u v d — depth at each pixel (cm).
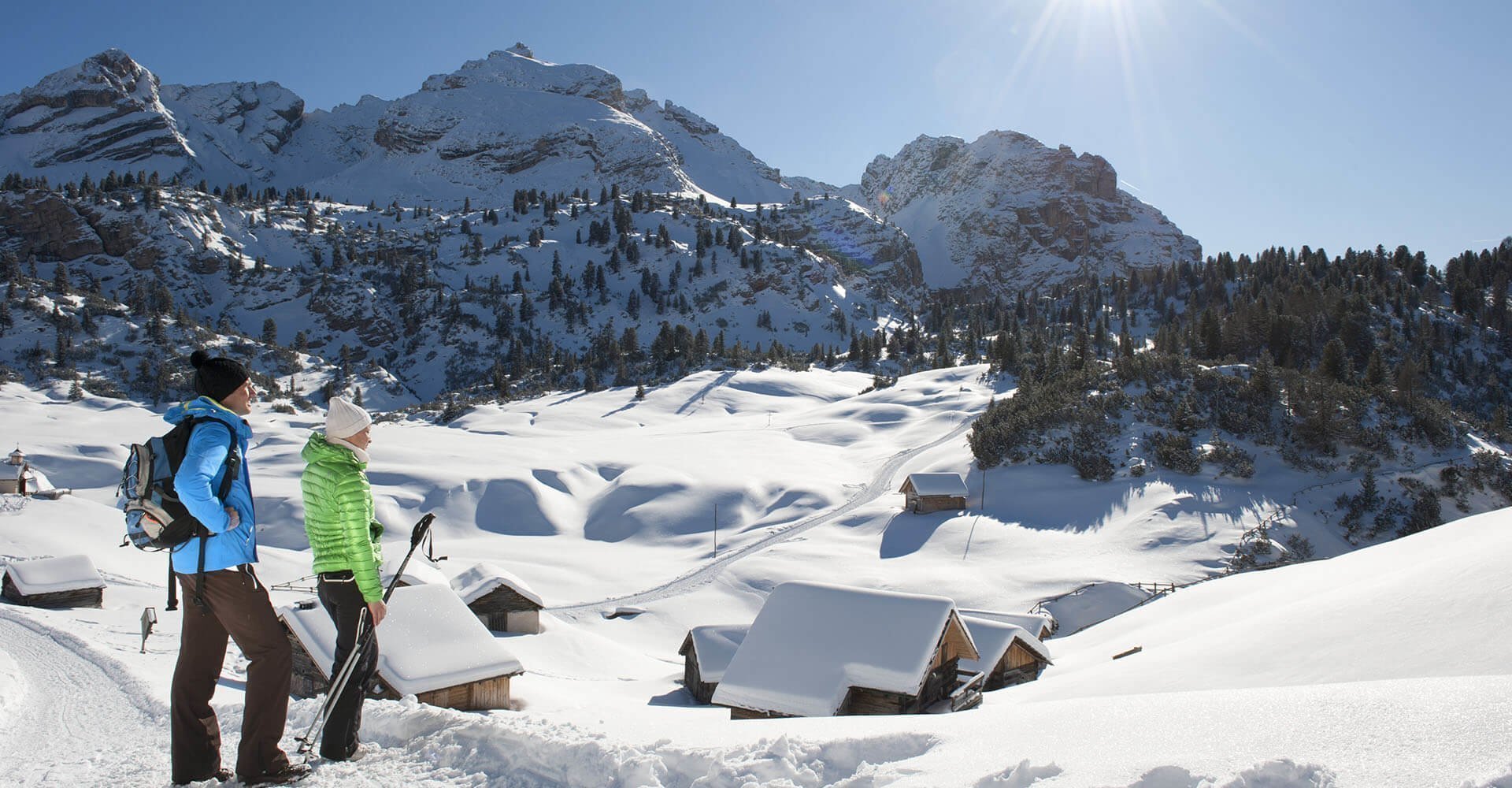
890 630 1858
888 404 13562
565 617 5331
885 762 457
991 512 7569
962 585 5769
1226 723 425
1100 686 1766
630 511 8469
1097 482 7838
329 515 496
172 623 2967
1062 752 410
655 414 14712
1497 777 292
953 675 2066
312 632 2036
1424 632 1261
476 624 1938
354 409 508
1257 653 1568
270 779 466
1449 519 7062
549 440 12119
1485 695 382
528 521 8306
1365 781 321
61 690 1121
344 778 476
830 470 9938
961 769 411
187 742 469
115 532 5328
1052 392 9512
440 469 9306
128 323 17712
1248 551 6309
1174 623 2906
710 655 2842
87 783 507
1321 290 16125
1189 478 7638
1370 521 7012
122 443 10456
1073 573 5975
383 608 501
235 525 454
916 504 7662
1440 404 8938
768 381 16700
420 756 509
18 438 10031
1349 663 1262
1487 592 1313
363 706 592
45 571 3462
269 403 14875
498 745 501
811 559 6538
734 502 8525
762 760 454
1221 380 9106
